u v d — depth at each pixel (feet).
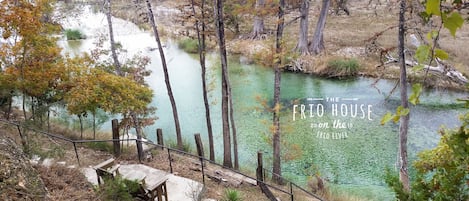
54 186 23.65
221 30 38.17
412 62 36.86
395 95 60.13
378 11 97.25
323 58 75.92
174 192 28.84
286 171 42.47
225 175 35.37
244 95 64.64
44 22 39.70
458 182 9.58
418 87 5.29
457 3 4.64
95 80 37.60
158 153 40.14
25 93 37.73
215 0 37.22
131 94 38.17
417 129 49.19
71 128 45.42
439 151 16.94
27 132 29.19
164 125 55.11
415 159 42.42
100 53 46.68
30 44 35.24
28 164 22.11
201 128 53.98
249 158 45.75
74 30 89.30
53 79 37.65
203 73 41.57
